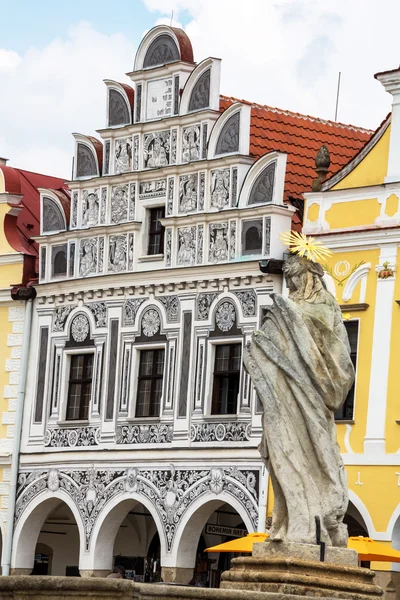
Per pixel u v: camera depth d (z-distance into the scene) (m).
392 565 47.28
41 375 59.59
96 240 58.59
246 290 53.31
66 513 61.22
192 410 54.19
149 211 57.22
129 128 57.94
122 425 56.34
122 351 56.94
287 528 22.28
